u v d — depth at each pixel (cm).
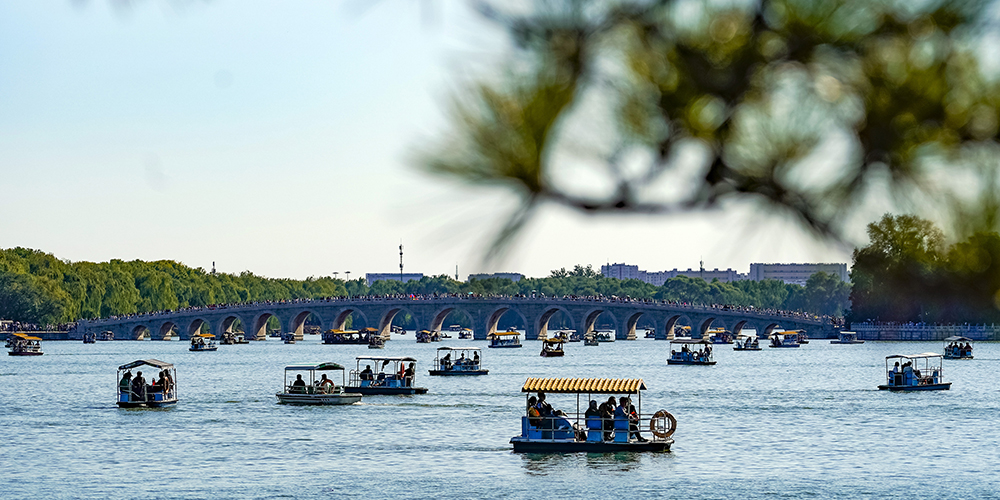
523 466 9038
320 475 8769
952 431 11556
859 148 943
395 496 7869
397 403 14625
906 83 927
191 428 11881
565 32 924
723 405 14462
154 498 7869
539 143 914
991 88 934
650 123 937
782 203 937
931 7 917
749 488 8175
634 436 9881
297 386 14775
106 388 17938
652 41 939
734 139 935
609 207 934
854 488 8219
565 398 15162
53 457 9825
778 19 934
